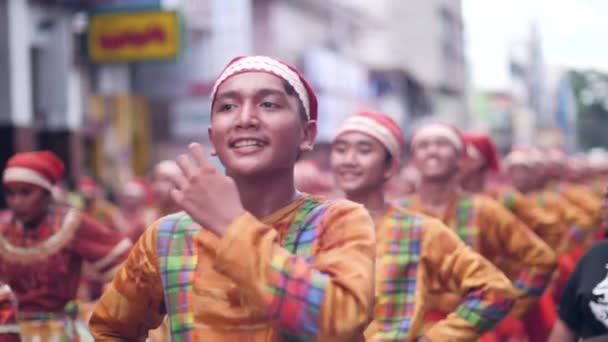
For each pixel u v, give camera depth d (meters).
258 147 3.13
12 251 6.56
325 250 3.13
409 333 5.49
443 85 82.00
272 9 37.81
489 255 7.25
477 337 5.53
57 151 22.91
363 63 51.19
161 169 11.00
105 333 3.59
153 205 14.29
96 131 28.53
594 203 12.89
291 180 3.29
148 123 32.66
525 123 102.56
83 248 6.57
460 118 88.56
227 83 3.19
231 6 33.12
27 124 20.66
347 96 44.84
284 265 2.83
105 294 3.59
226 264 2.83
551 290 9.62
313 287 2.82
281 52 38.72
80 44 25.66
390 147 5.87
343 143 5.89
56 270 6.58
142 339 3.63
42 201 6.58
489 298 5.49
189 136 32.88
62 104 22.92
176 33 25.33
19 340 5.05
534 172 12.98
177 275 3.30
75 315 6.69
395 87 56.28
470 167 9.47
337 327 2.82
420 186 7.32
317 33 44.00
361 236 3.10
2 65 20.25
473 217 7.16
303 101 3.23
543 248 7.08
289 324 2.82
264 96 3.15
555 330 4.96
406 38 76.62
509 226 7.13
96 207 13.89
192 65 32.81
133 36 25.58
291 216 3.25
